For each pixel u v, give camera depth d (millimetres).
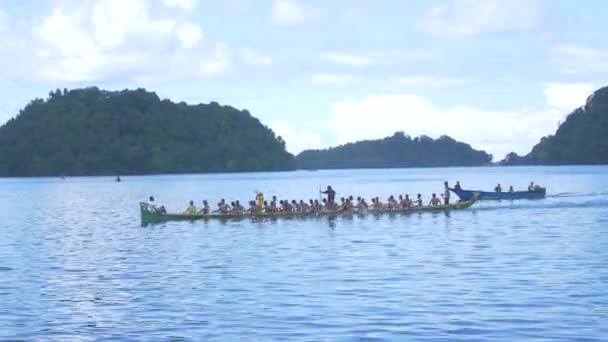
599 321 22984
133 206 87312
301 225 55031
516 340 21266
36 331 23375
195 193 120438
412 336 21859
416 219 58406
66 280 32125
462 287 28484
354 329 22672
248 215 61406
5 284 31297
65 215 72938
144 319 24578
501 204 73562
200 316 24750
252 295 27828
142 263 36844
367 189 127750
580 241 41938
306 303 26188
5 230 56375
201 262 36688
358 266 34188
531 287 28188
